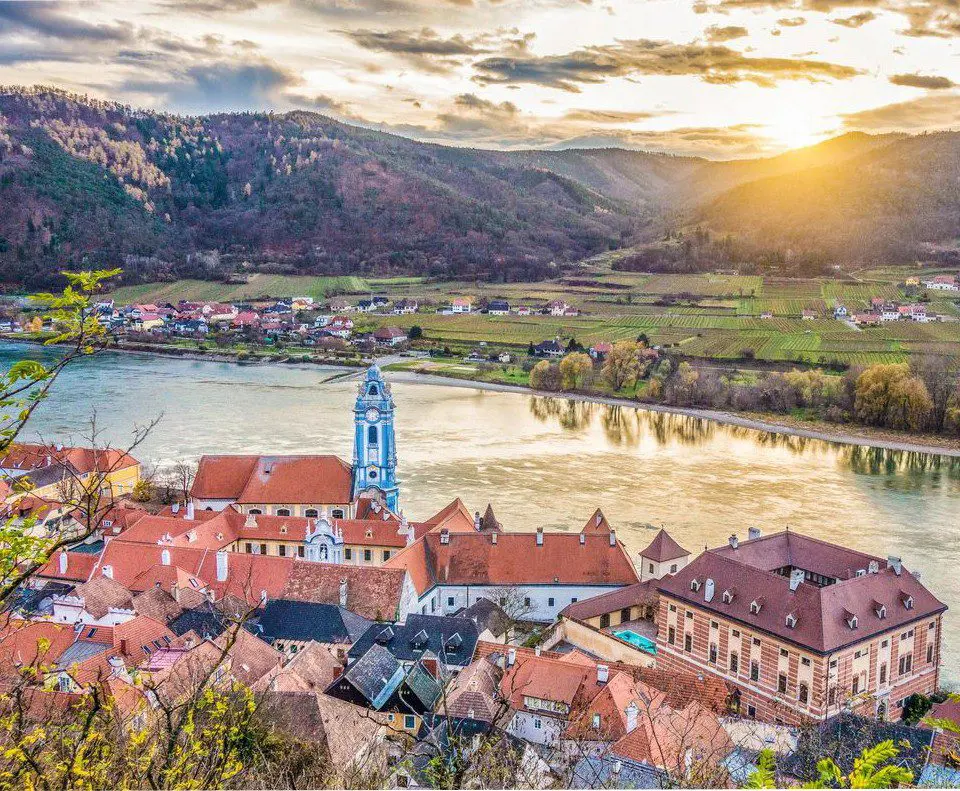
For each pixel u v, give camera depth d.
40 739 28.62
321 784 56.84
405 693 92.19
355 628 114.00
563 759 68.69
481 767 41.22
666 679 99.88
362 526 143.38
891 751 25.33
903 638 106.50
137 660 97.06
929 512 185.50
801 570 120.81
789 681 100.75
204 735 34.69
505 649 107.31
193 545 135.75
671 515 180.25
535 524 172.12
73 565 126.94
